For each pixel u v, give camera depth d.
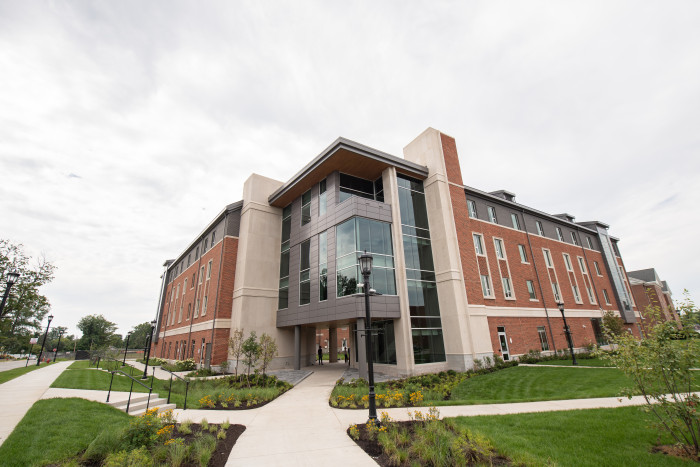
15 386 13.59
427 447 6.09
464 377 17.58
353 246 20.08
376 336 21.38
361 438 7.45
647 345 6.41
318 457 6.38
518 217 30.73
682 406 5.93
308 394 14.00
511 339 24.34
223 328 24.67
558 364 21.31
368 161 22.28
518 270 27.94
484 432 7.25
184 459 6.15
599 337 32.53
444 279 21.92
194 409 10.97
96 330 94.94
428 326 20.80
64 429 7.37
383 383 15.84
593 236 39.44
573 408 9.17
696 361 5.86
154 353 45.19
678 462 5.43
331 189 23.12
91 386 13.41
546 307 28.52
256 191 27.77
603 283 36.91
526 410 9.27
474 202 27.28
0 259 27.39
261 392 13.20
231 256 26.77
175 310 38.22
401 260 20.89
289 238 27.08
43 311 44.28
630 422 7.44
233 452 6.70
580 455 5.85
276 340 25.12
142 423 6.90
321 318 21.34
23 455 6.01
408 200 23.48
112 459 5.59
